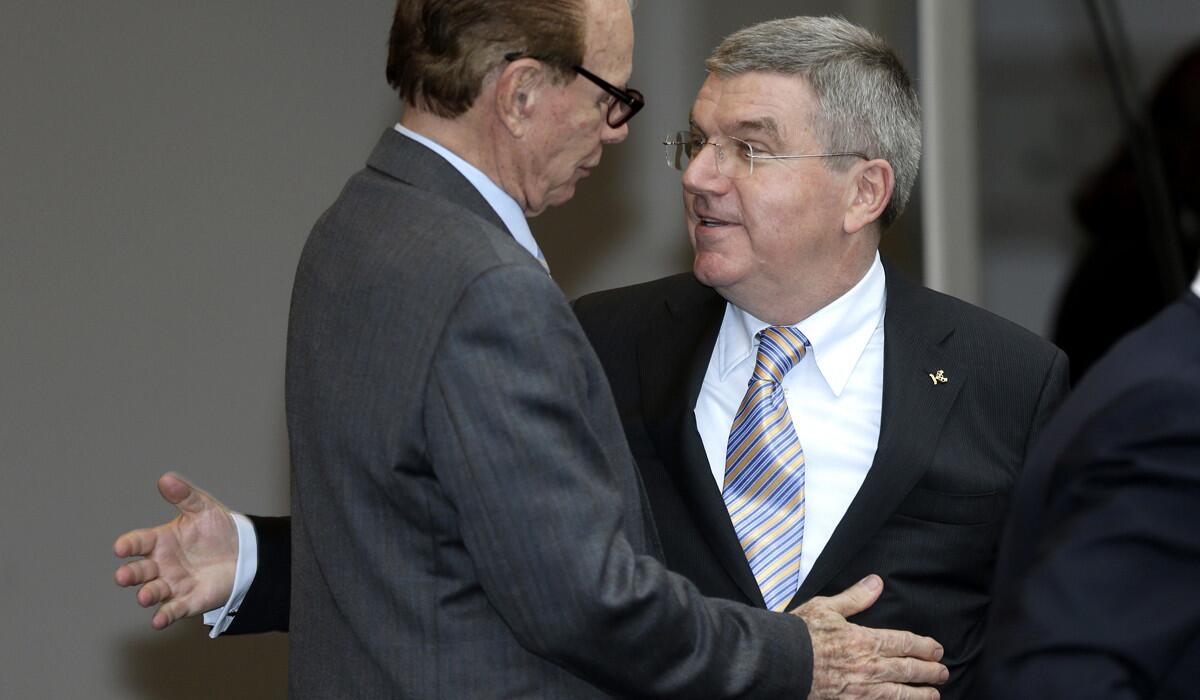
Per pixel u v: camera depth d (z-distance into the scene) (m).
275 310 8.44
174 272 8.29
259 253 8.40
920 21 8.83
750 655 4.27
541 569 3.84
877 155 4.98
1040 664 3.10
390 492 4.01
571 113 4.31
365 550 4.10
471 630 4.07
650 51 8.82
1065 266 8.79
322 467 4.18
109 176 8.20
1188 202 8.62
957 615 4.97
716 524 4.93
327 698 4.26
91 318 8.20
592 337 5.52
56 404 8.18
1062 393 5.16
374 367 4.02
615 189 8.84
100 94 8.17
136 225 8.23
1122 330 8.71
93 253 8.20
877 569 4.91
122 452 8.26
